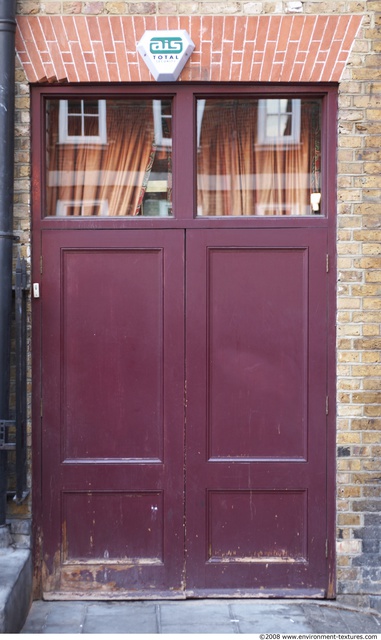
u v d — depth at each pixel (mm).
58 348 5289
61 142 5422
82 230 5289
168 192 5434
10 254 5062
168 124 5418
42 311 5285
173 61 5113
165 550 5344
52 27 5137
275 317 5332
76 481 5312
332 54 5172
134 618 5039
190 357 5312
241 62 5160
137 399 5328
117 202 5445
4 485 5098
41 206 5281
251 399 5344
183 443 5324
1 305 5023
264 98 5398
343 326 5262
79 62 5148
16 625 4648
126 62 5156
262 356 5336
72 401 5316
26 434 5223
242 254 5320
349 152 5223
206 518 5352
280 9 5152
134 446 5336
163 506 5344
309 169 5453
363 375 5266
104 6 5137
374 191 5234
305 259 5312
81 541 5340
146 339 5320
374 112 5211
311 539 5355
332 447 5332
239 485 5332
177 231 5301
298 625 4957
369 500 5289
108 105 5426
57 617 5039
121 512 5352
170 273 5301
